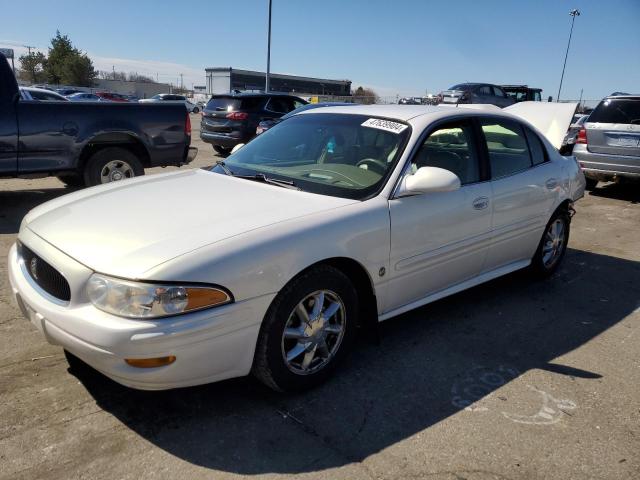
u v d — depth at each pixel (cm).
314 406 291
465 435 271
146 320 235
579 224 757
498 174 413
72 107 670
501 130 427
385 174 336
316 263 289
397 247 327
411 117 370
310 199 316
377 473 241
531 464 252
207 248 252
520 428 279
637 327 413
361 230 304
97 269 244
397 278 336
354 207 311
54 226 290
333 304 305
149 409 280
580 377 333
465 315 420
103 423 267
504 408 296
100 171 709
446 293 386
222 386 305
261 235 267
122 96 3912
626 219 793
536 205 448
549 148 484
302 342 292
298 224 283
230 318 252
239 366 266
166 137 754
